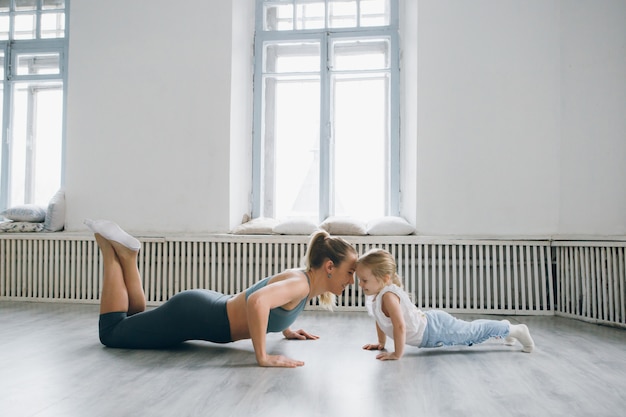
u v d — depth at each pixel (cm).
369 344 247
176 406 156
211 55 399
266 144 442
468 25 373
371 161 429
